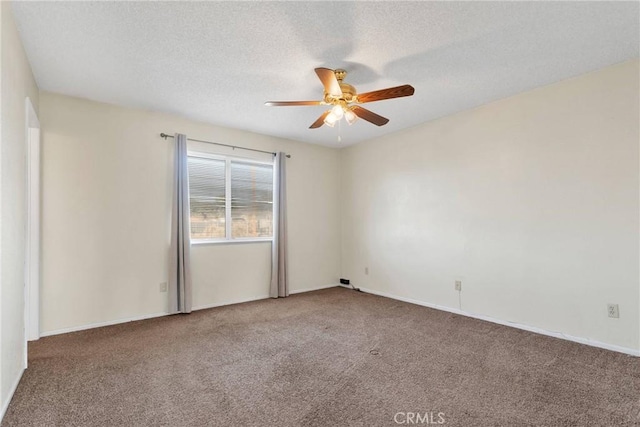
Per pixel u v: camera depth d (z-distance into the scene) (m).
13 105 2.01
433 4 1.92
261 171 4.74
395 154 4.62
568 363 2.48
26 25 2.09
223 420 1.80
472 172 3.71
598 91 2.80
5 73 1.81
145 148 3.68
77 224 3.27
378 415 1.84
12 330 2.02
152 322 3.52
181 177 3.83
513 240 3.37
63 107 3.22
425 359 2.58
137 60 2.56
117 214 3.50
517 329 3.28
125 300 3.54
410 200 4.42
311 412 1.87
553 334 3.07
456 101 3.49
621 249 2.70
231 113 3.77
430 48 2.41
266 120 4.03
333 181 5.51
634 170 2.63
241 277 4.44
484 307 3.62
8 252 1.90
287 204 4.91
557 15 2.04
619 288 2.71
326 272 5.38
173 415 1.84
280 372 2.36
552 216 3.09
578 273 2.93
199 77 2.86
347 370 2.39
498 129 3.48
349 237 5.40
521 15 2.04
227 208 4.36
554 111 3.06
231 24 2.10
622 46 2.42
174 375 2.31
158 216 3.76
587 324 2.87
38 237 3.02
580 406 1.92
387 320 3.60
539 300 3.18
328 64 2.63
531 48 2.43
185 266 3.85
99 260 3.38
